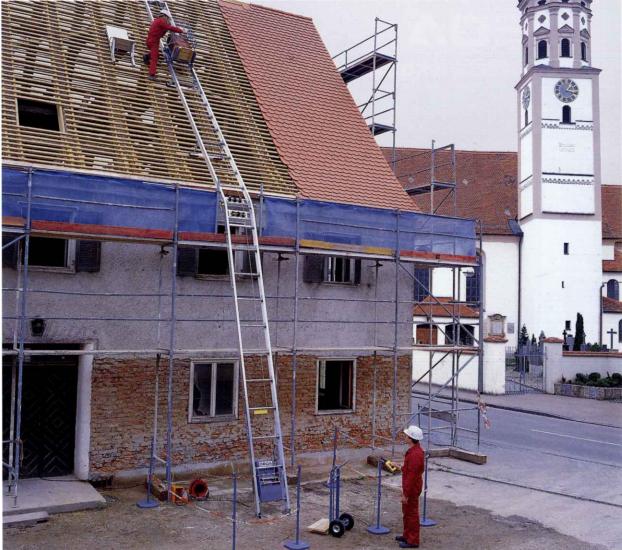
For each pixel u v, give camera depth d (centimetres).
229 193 1498
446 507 1333
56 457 1373
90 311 1360
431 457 1778
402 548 1086
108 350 1305
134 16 1830
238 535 1115
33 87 1457
